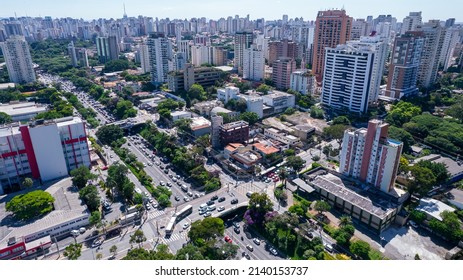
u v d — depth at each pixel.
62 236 139.62
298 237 135.00
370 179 161.62
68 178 178.62
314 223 145.25
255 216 147.25
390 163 150.00
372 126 154.75
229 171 195.38
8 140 166.38
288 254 131.25
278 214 143.38
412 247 133.12
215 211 154.75
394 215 146.12
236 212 158.50
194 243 131.62
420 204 152.38
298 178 175.75
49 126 172.00
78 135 186.75
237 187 177.62
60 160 180.38
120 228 143.38
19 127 168.12
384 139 154.12
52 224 137.62
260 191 172.88
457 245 132.38
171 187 179.88
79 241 136.00
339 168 176.12
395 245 134.12
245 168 193.25
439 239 137.75
